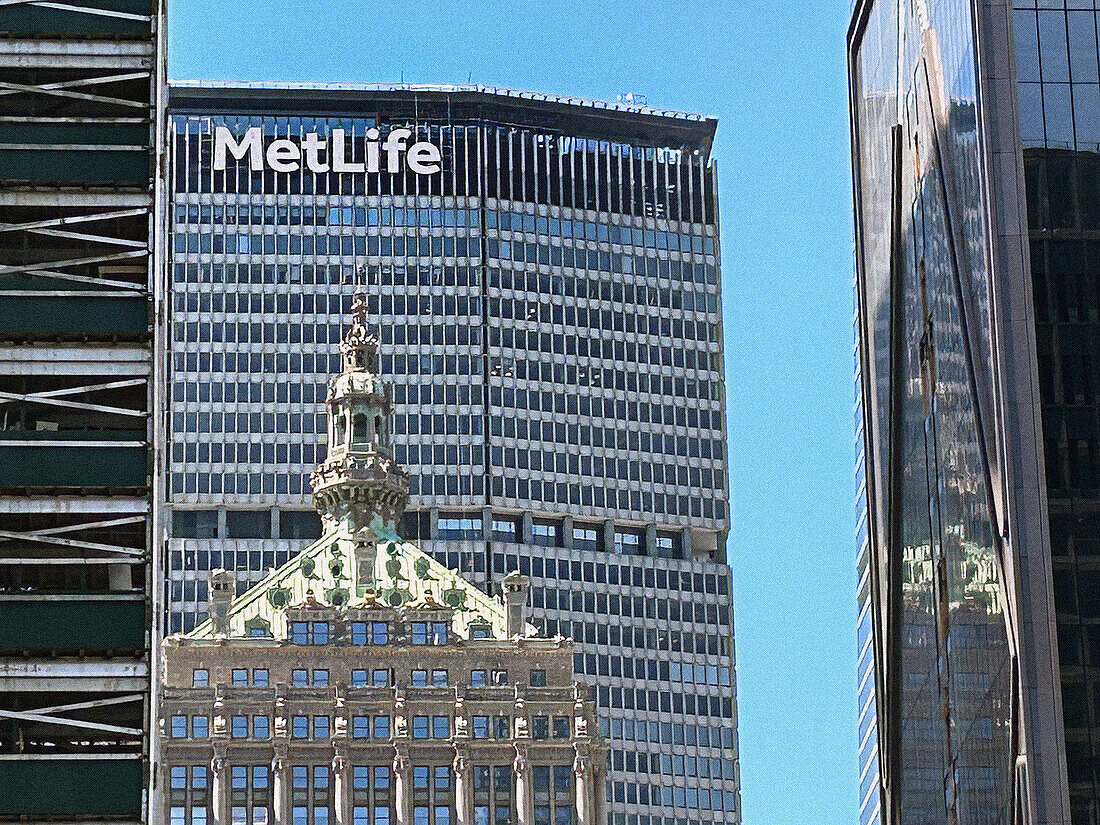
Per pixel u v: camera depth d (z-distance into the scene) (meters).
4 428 193.38
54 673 186.00
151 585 189.38
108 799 183.25
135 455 192.88
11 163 199.62
